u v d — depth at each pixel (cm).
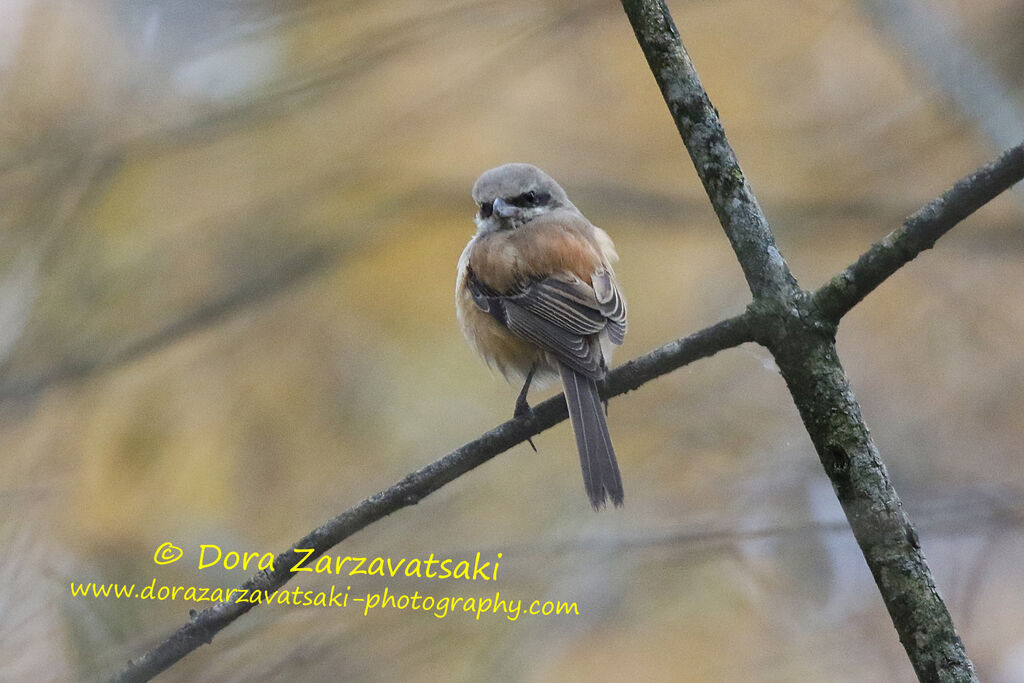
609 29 1289
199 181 1242
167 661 636
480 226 990
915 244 526
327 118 1288
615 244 1365
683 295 1357
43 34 1146
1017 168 515
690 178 1346
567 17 1251
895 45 1308
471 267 911
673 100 565
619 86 1320
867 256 532
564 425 1225
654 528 1138
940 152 1393
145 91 1166
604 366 778
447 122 1312
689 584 1125
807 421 532
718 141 557
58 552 912
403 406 1212
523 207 973
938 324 1420
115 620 915
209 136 1184
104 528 1014
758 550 1152
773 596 1133
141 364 1154
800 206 1358
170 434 1116
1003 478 1322
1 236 1119
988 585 1179
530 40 1277
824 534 1121
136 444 1089
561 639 1056
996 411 1375
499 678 949
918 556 500
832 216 1353
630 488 1251
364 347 1234
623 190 1334
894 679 1096
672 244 1361
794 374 539
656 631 1098
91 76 1159
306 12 1166
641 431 1300
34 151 1138
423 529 1130
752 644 1109
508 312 868
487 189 980
